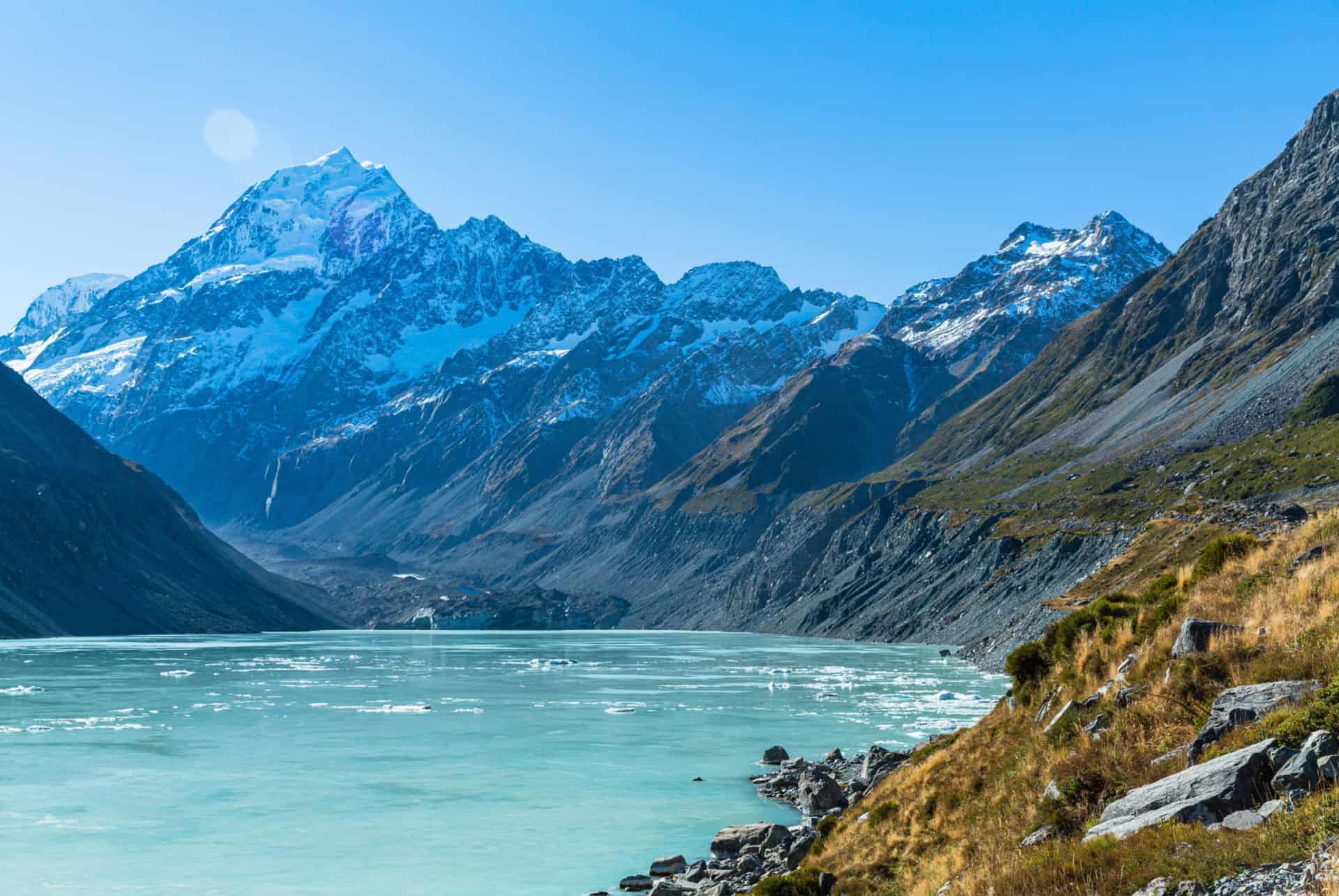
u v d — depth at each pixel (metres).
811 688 122.56
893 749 74.94
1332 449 177.00
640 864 46.50
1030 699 34.88
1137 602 37.06
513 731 88.00
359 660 183.62
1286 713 20.22
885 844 31.78
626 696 116.62
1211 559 34.81
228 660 176.38
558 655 196.88
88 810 57.03
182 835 51.50
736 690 121.25
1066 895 18.17
